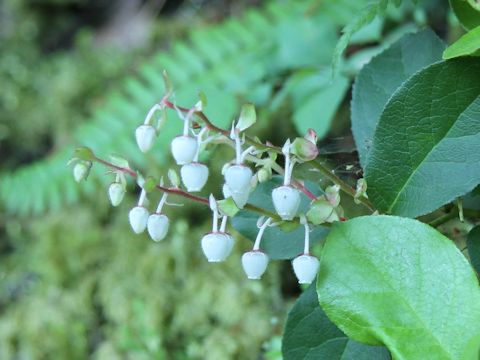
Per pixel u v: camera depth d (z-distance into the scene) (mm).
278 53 519
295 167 282
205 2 821
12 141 813
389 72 254
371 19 242
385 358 217
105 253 623
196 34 578
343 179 281
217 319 535
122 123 588
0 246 723
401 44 254
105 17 903
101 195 646
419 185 212
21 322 611
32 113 801
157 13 849
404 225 189
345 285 190
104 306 582
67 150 618
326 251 193
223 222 206
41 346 598
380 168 214
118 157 206
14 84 836
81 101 762
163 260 560
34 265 654
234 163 191
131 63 778
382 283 188
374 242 190
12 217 729
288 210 194
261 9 748
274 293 507
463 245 287
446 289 183
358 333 188
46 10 908
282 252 238
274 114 543
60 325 601
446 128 208
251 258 208
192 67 567
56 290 624
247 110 195
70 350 597
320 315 223
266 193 243
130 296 567
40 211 631
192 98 512
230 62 542
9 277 683
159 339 521
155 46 785
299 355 223
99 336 602
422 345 181
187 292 539
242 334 502
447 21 490
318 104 415
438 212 271
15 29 892
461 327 180
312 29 502
